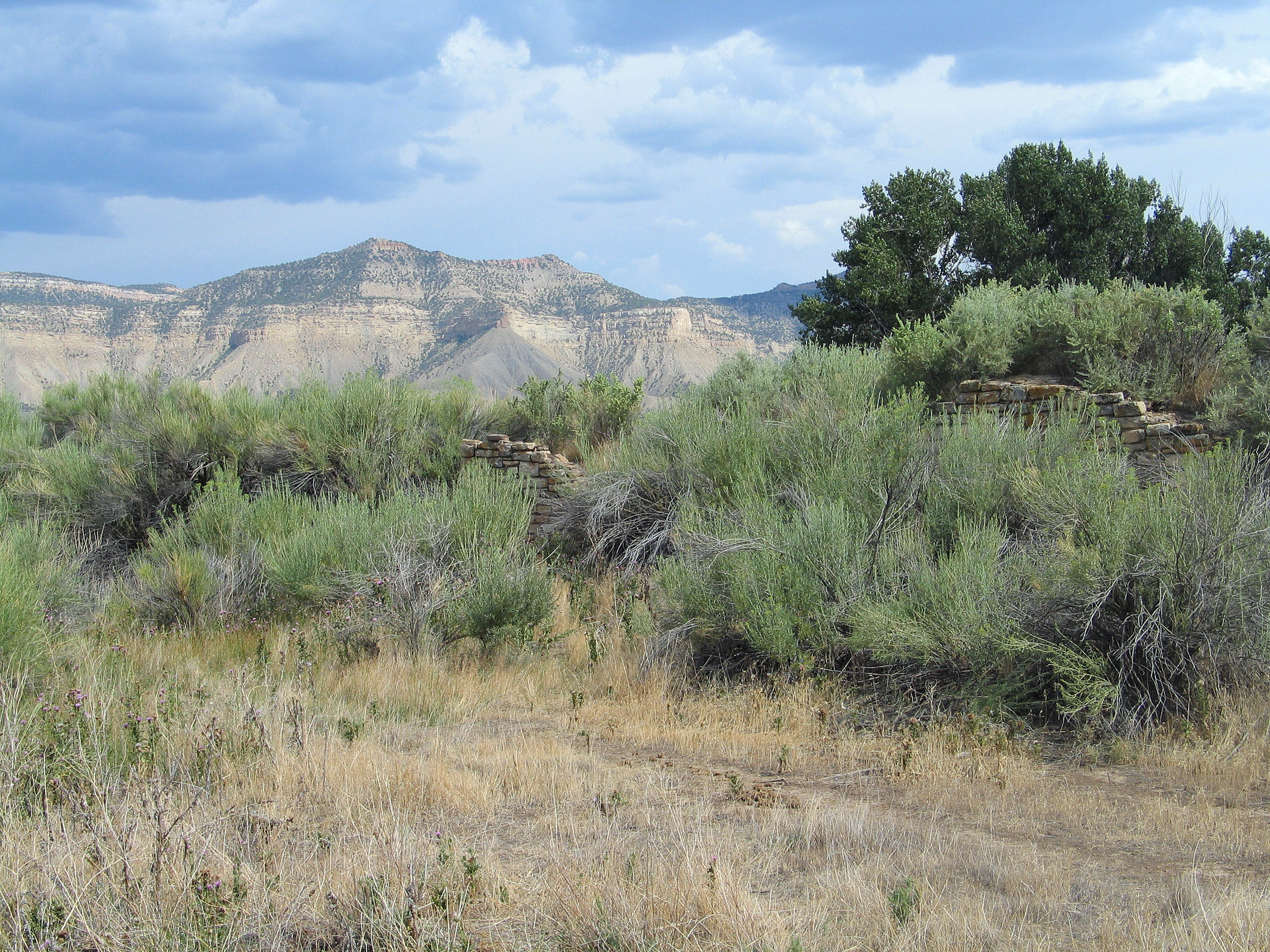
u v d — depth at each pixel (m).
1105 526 7.41
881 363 14.77
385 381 17.53
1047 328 12.23
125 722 6.30
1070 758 6.48
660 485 12.73
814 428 11.82
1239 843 4.79
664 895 4.10
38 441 19.67
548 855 4.80
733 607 8.84
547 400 18.41
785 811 5.46
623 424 17.45
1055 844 4.94
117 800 5.36
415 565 10.84
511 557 11.38
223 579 11.76
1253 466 8.04
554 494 14.31
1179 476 7.84
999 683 7.39
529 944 3.88
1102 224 22.78
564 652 10.03
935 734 6.86
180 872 4.33
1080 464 8.12
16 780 5.32
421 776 5.89
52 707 6.46
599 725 7.62
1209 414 10.11
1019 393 11.49
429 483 15.85
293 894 4.23
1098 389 11.16
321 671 9.06
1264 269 23.84
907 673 7.88
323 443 15.91
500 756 6.49
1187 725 6.50
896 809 5.60
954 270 23.61
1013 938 3.73
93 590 12.50
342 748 6.52
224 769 5.98
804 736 7.14
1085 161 23.42
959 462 9.80
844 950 3.69
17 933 3.77
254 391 19.02
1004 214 22.48
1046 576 7.51
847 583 8.52
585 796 5.77
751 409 13.45
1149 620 6.97
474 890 4.23
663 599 9.64
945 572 7.92
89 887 4.14
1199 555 7.01
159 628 10.95
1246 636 6.87
